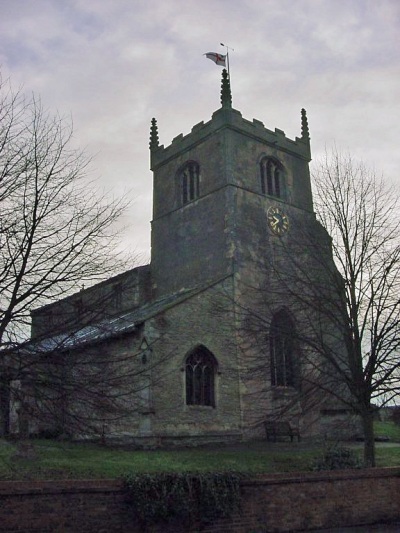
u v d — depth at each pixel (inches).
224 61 1533.0
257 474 556.1
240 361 1186.6
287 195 1539.1
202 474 522.6
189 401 1152.2
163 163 1633.9
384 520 617.3
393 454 998.4
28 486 438.9
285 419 1250.0
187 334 1168.8
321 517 576.7
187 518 503.2
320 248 986.7
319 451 1001.5
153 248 1590.8
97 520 463.2
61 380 577.3
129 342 1135.6
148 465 799.1
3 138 634.8
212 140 1485.0
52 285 605.6
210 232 1425.9
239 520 527.8
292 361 1140.5
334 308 938.7
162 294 1520.7
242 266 1346.0
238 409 1210.0
